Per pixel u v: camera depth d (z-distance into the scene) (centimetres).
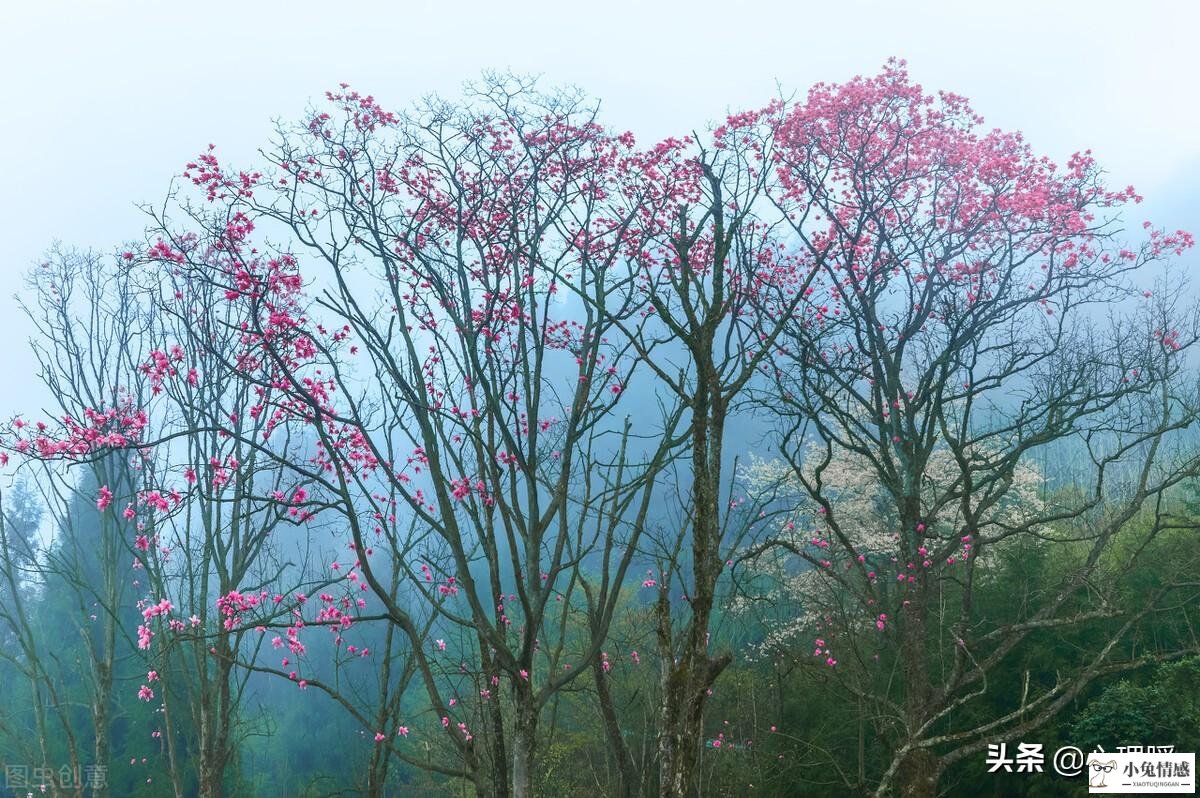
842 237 1616
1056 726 2053
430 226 1292
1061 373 1550
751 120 1465
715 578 1012
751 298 1414
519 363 1312
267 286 1155
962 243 1548
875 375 1545
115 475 1789
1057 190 1536
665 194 1379
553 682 1248
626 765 1412
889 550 2288
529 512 1250
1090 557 1413
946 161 1534
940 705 1357
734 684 2255
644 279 1407
